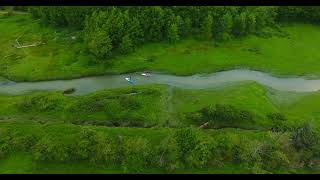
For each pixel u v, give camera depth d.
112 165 90.00
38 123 100.56
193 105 106.00
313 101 108.50
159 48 123.50
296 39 129.38
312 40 129.25
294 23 136.62
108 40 117.38
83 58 119.81
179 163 88.94
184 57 120.94
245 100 106.81
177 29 123.62
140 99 106.94
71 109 104.06
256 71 118.06
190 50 123.25
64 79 115.38
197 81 114.81
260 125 100.38
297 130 93.12
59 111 104.19
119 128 99.00
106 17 121.12
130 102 105.38
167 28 123.69
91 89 112.56
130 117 102.69
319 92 111.50
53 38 128.38
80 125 100.31
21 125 99.69
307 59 121.75
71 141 93.69
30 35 130.12
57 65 118.44
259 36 129.75
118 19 119.75
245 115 101.00
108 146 90.12
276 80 115.50
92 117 102.69
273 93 111.38
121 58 119.81
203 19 125.31
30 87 113.44
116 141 92.62
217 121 101.19
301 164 90.38
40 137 95.75
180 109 104.94
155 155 89.56
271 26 134.38
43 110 104.31
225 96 108.69
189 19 124.44
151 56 120.94
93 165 90.12
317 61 121.06
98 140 91.31
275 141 91.94
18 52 123.38
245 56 122.00
